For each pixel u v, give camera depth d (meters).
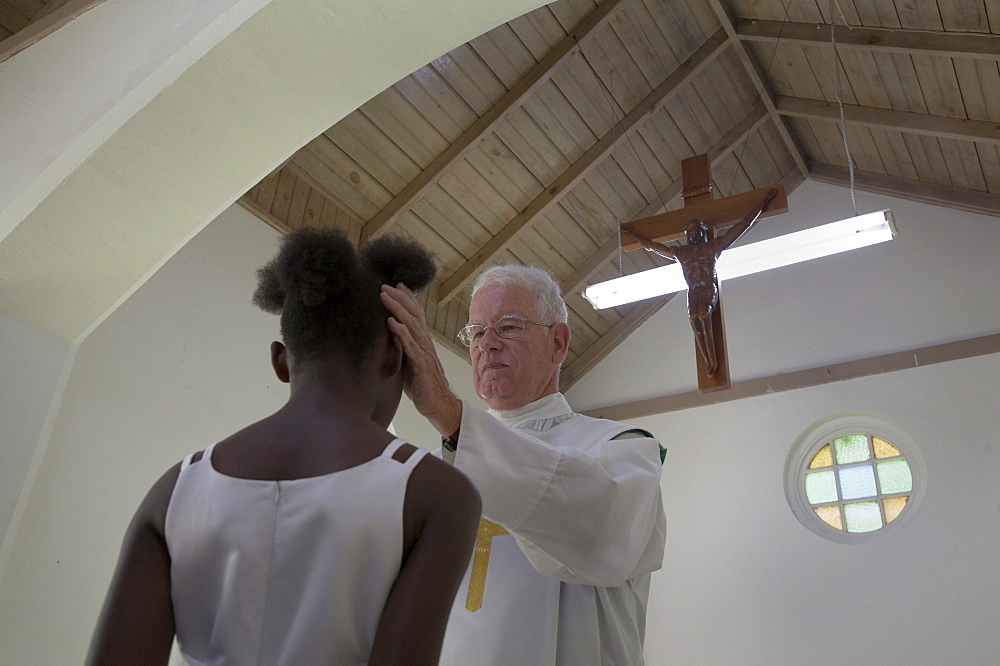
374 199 6.06
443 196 6.22
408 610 0.95
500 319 2.44
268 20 2.64
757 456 6.64
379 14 2.68
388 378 1.19
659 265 7.41
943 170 6.63
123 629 0.98
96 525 4.15
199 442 4.68
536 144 6.25
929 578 5.73
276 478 1.02
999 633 5.41
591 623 1.98
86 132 2.77
